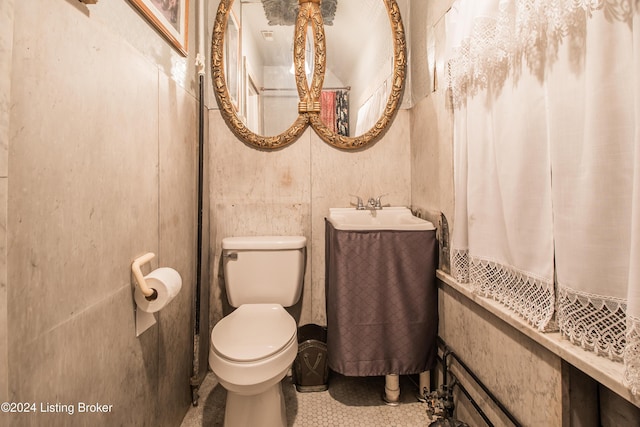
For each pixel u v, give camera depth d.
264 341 1.16
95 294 0.81
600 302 0.65
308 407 1.45
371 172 1.83
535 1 0.75
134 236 1.00
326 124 1.81
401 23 1.78
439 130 1.43
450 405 1.19
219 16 1.76
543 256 0.80
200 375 1.62
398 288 1.36
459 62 1.11
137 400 1.01
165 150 1.24
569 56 0.68
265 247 1.59
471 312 1.18
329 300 1.49
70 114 0.72
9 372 0.58
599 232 0.64
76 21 0.74
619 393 0.58
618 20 0.59
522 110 0.84
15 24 0.58
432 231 1.37
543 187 0.80
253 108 1.80
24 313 0.61
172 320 1.29
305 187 1.81
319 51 1.78
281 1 1.79
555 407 0.78
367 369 1.36
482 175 1.04
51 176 0.67
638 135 0.53
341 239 1.35
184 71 1.45
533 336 0.81
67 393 0.71
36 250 0.63
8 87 0.57
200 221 1.49
